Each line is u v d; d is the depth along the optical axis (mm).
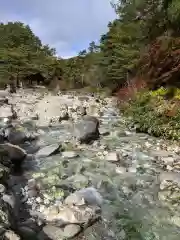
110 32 24766
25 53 34750
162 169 6512
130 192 5477
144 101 11125
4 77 29484
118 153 7496
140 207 4988
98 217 4578
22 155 6777
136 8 16438
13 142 8305
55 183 5766
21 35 50500
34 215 4586
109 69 23703
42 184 5680
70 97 17859
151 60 13133
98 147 8094
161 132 9102
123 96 14664
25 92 22297
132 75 19766
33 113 11711
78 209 4582
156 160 7074
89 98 17859
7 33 49312
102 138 9008
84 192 5250
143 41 18094
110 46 24359
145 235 4277
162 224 4527
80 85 35406
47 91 25922
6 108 11781
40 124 10477
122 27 21594
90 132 8609
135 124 10211
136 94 12430
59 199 5125
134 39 20047
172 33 13758
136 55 18359
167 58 12180
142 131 9852
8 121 10406
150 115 9883
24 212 4672
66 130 9781
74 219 4367
